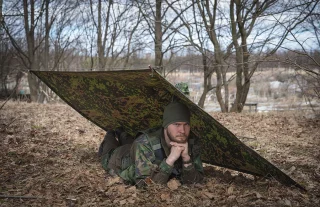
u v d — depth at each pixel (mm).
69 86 4762
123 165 4426
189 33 14453
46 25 20953
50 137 7238
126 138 5066
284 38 6895
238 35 13789
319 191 4016
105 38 19953
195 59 15633
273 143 7055
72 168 4949
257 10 12180
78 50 26047
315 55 8633
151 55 21234
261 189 4043
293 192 3840
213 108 20328
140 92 4316
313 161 5520
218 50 14016
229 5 13867
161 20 15852
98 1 19438
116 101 4676
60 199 3803
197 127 4180
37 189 4086
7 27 18609
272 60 7270
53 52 26406
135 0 15727
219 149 4285
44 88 22953
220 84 14508
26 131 7715
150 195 3773
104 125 5395
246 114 11633
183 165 4000
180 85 4734
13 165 5062
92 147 6473
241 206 3525
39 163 5227
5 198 3816
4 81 23062
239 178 4492
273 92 22203
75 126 8688
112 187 4059
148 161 3957
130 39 19578
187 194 3797
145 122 4898
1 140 6691
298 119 10344
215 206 3570
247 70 13914
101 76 4145
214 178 4422
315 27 7766
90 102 4965
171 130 3844
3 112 10391
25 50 26266
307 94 10938
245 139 7539
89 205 3633
